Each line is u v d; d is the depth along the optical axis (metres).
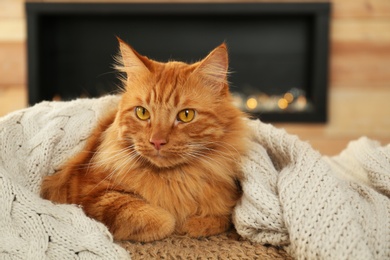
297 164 1.12
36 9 3.34
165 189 1.19
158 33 3.74
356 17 3.38
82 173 1.25
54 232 0.99
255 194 1.08
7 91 3.42
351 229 0.93
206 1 3.37
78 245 0.97
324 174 1.06
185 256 1.03
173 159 1.16
